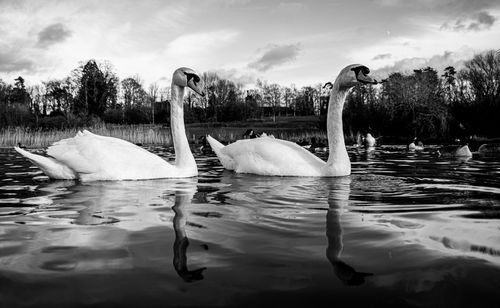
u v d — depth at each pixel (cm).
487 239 314
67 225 374
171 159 1353
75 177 708
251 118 10819
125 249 296
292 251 289
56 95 8206
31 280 237
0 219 400
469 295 212
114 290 223
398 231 343
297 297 213
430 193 564
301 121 8900
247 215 416
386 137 4094
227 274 245
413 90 3941
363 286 226
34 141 2809
